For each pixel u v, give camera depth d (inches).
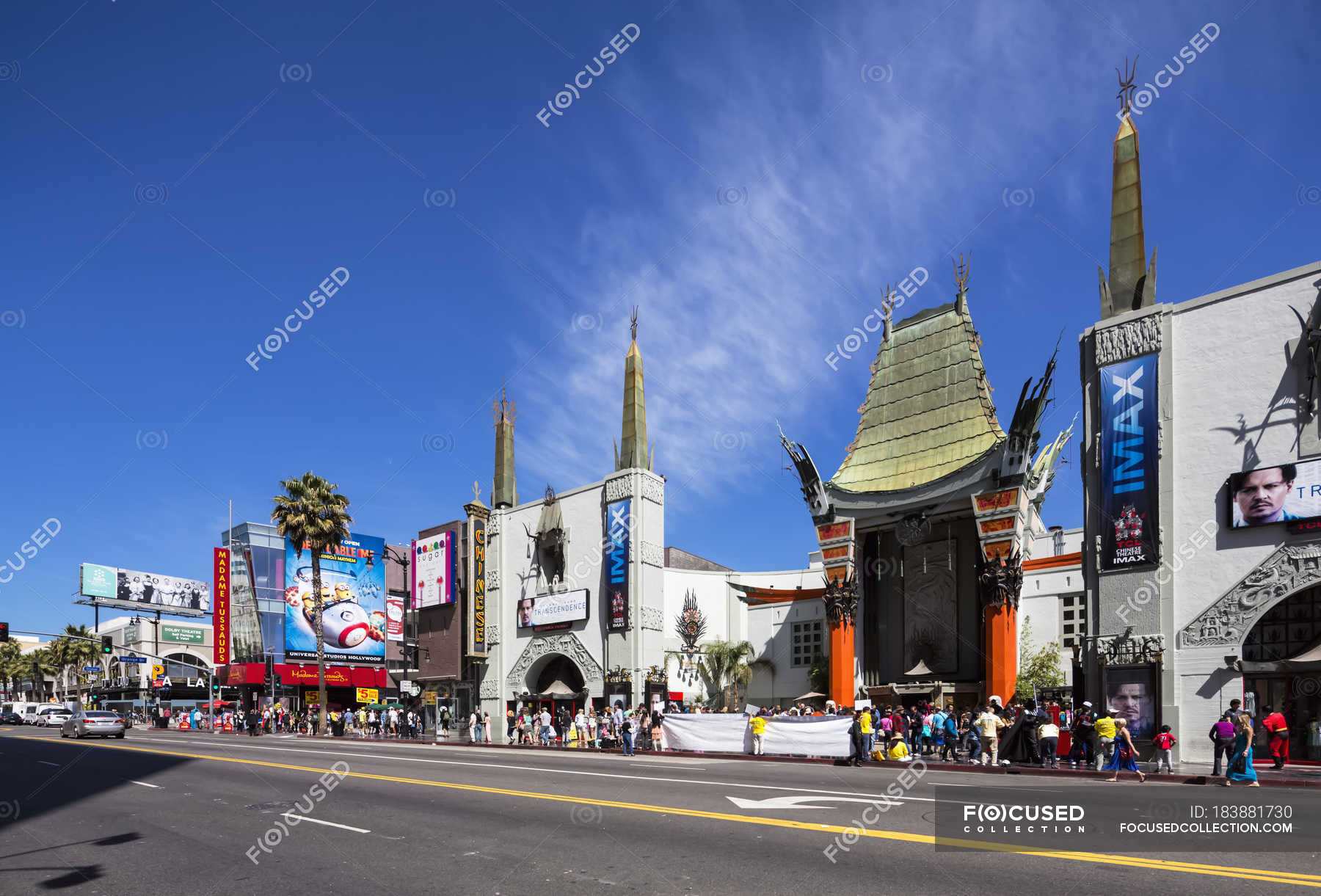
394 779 773.9
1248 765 788.6
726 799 598.5
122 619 4220.0
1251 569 1059.9
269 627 3046.3
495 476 2247.8
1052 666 1755.7
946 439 1847.9
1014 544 1641.2
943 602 1859.0
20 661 4977.9
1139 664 1126.4
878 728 1323.8
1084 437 1241.4
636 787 687.7
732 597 2384.4
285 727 2421.3
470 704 2199.8
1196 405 1133.1
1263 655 1158.3
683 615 2326.5
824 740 1141.7
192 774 853.8
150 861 426.6
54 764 1013.8
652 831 464.8
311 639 2960.1
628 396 1937.7
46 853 452.4
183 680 3870.6
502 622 2123.5
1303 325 1055.6
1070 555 1817.2
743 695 2201.0
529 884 354.9
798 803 576.4
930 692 1777.8
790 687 2186.3
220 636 3061.0
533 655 2022.6
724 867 373.7
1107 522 1183.6
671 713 1398.9
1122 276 1255.5
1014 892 320.2
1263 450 1066.7
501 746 1563.7
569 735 1503.4
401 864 399.9
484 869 385.4
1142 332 1188.5
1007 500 1656.0
